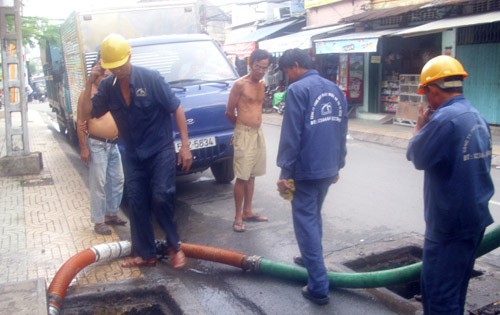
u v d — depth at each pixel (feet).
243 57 69.26
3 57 28.76
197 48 25.22
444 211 9.75
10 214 21.06
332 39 50.85
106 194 19.27
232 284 14.56
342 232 18.63
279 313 12.87
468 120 9.54
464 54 43.60
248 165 18.74
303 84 12.71
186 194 25.08
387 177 27.58
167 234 15.14
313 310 12.92
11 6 28.53
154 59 24.22
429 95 10.23
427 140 9.71
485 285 13.80
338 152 13.34
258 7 81.56
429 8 43.70
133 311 13.73
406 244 16.78
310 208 13.10
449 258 9.89
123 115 14.34
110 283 14.14
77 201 22.93
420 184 25.70
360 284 13.21
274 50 61.31
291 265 14.55
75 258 14.20
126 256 16.07
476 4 40.68
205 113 22.34
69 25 31.09
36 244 17.35
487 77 42.37
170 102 14.37
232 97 18.49
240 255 15.19
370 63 54.13
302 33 60.34
